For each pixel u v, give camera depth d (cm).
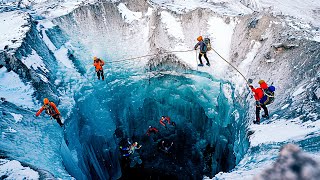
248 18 1362
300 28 1190
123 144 1631
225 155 1414
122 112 1516
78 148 1112
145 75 1490
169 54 1461
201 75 1416
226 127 1363
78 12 1445
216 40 1414
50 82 1112
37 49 1192
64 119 1011
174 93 1557
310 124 760
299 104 875
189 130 1716
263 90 891
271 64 1139
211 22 1447
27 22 1277
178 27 1487
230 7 1541
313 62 959
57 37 1350
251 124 955
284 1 1545
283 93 999
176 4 1587
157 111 1697
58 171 725
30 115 923
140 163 1666
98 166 1362
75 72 1281
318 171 160
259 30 1279
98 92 1353
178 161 1664
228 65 1348
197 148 1666
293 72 1022
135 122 1656
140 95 1536
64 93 1155
